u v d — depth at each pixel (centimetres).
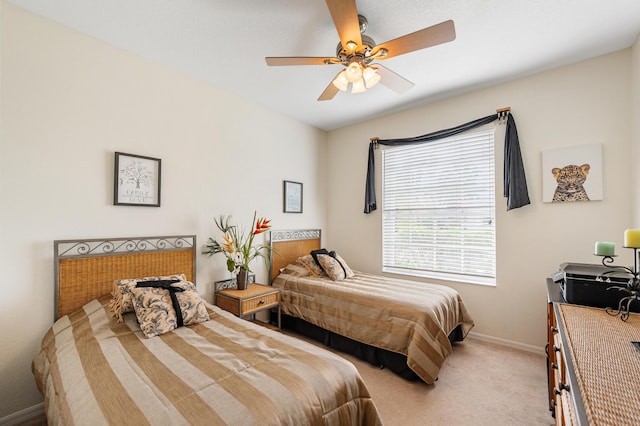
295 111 368
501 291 298
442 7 189
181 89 271
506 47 234
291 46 231
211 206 295
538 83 277
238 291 288
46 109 197
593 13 194
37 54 194
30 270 190
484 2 185
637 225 222
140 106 243
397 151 380
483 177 313
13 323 184
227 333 178
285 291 326
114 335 167
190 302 197
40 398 192
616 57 241
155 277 224
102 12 192
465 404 202
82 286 210
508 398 209
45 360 162
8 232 182
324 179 441
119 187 228
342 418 131
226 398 113
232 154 316
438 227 346
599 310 150
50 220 198
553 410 186
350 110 366
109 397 113
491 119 298
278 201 369
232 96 316
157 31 212
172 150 264
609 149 244
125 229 233
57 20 200
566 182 262
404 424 183
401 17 198
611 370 92
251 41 224
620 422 68
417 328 226
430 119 345
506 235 295
